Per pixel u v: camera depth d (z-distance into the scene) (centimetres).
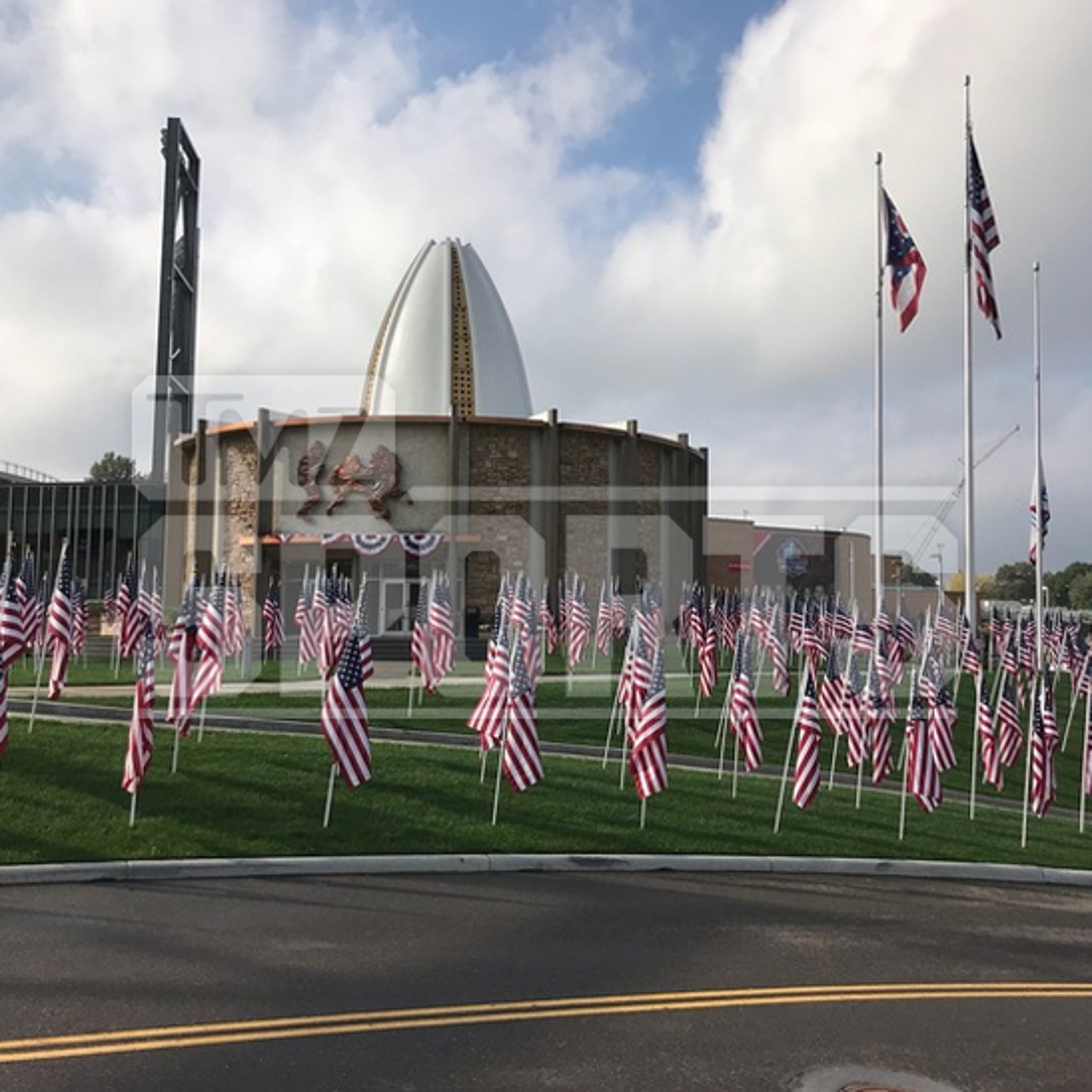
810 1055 716
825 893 1270
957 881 1409
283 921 1039
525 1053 701
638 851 1438
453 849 1391
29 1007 766
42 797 1452
